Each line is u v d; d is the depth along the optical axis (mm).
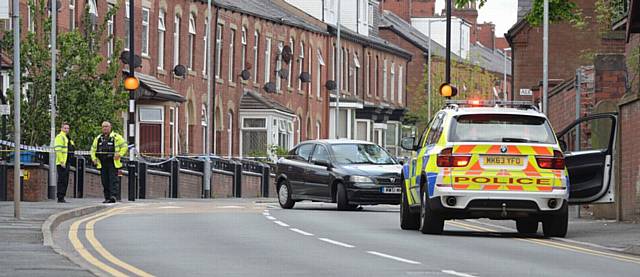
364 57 163750
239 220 49562
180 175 89375
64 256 31891
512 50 107250
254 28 124812
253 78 125062
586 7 101812
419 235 42375
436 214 41906
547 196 40969
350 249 35938
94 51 77812
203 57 112375
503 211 41094
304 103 141125
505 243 39312
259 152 116062
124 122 95062
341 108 155875
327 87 147375
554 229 42125
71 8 85875
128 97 78250
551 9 70625
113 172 63375
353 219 51906
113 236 40281
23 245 35219
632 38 68938
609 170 44938
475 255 34438
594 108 53562
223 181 99375
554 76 103500
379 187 60812
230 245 37125
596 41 102625
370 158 64000
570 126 46000
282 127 127000
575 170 44969
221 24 116562
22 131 71750
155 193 83938
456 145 41156
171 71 104562
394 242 38844
